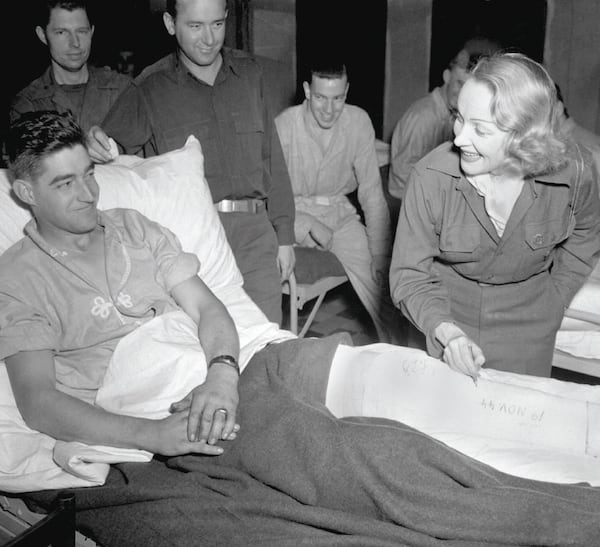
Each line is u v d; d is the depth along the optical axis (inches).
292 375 69.6
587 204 72.4
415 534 50.0
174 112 96.7
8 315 65.1
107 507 59.6
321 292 123.2
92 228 66.9
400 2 161.5
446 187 69.9
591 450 60.7
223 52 98.5
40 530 46.8
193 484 59.0
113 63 155.5
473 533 49.3
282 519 54.4
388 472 53.5
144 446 61.6
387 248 130.3
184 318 72.6
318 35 160.9
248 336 76.0
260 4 158.1
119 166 85.1
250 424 61.6
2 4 153.8
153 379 67.1
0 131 127.0
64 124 64.2
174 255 74.2
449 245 72.2
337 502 54.6
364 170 131.0
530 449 61.8
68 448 61.8
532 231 70.7
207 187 90.3
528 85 60.8
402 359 67.8
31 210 73.6
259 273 102.4
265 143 103.8
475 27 157.3
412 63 166.6
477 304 77.4
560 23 155.0
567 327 94.4
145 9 152.6
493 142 62.9
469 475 52.6
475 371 64.4
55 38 116.6
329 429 57.7
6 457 63.0
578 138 139.6
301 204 133.1
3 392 66.7
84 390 69.4
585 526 48.4
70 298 68.1
